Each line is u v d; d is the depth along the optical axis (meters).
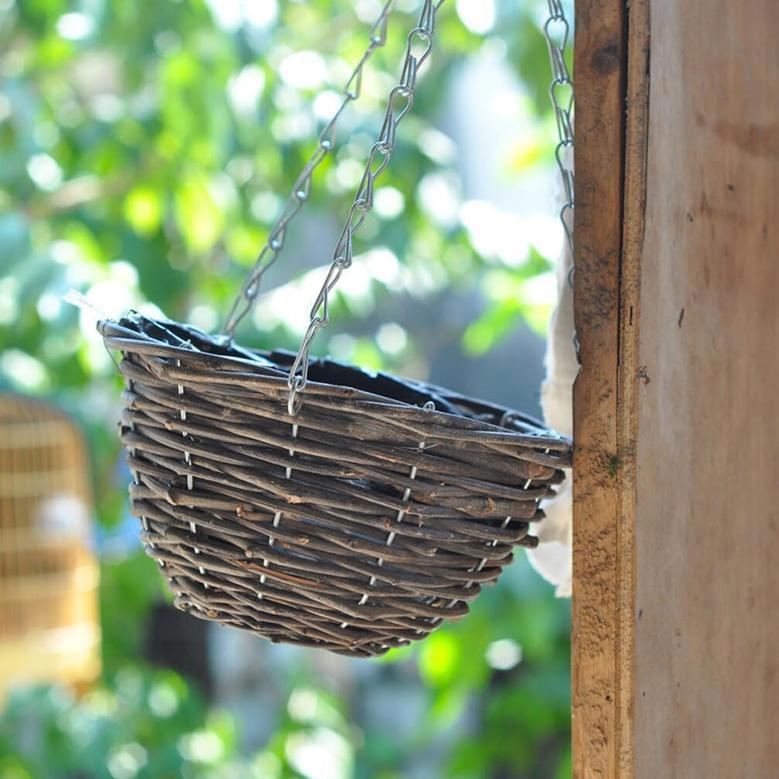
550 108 4.67
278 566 1.56
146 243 4.93
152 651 7.08
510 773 6.22
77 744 5.33
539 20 4.65
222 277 5.23
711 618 1.84
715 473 1.83
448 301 6.71
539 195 6.68
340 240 1.55
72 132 4.95
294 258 6.77
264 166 4.89
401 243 4.97
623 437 1.65
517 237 5.04
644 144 1.63
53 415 4.99
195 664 7.11
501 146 6.72
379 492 1.54
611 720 1.68
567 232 1.75
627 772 1.68
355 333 6.54
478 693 6.88
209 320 5.00
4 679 4.82
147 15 4.51
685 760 1.79
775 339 1.95
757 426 1.92
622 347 1.65
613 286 1.65
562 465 1.61
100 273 4.66
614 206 1.64
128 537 6.22
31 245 4.51
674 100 1.70
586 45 1.65
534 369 6.73
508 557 1.63
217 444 1.52
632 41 1.62
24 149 5.00
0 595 4.82
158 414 1.53
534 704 5.49
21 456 4.91
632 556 1.66
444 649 5.04
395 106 5.12
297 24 5.16
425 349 6.49
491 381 6.83
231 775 5.80
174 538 1.58
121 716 5.55
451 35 4.99
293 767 6.04
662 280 1.69
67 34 4.80
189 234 4.91
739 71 1.84
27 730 5.67
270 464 1.52
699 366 1.79
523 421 2.13
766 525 1.95
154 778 5.44
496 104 6.73
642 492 1.68
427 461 1.52
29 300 4.38
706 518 1.82
